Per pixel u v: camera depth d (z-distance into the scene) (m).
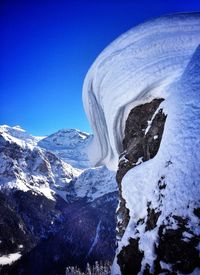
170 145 11.93
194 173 10.36
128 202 13.17
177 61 15.71
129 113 17.11
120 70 16.86
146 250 10.69
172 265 9.65
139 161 15.02
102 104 18.88
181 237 9.73
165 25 16.83
